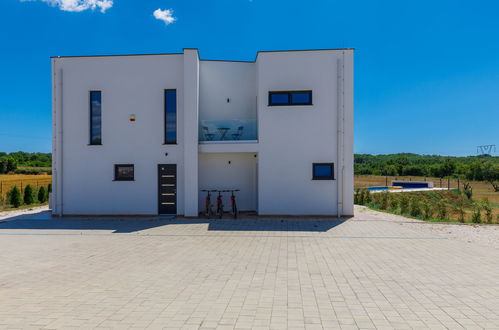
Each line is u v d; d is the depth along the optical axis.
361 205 15.96
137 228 9.45
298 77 11.21
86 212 11.49
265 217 11.20
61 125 11.52
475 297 4.36
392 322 3.62
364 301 4.21
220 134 11.52
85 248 7.12
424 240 7.89
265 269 5.61
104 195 11.49
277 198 11.20
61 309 3.96
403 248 7.11
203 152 11.43
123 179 11.55
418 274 5.34
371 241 7.79
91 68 11.56
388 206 15.26
